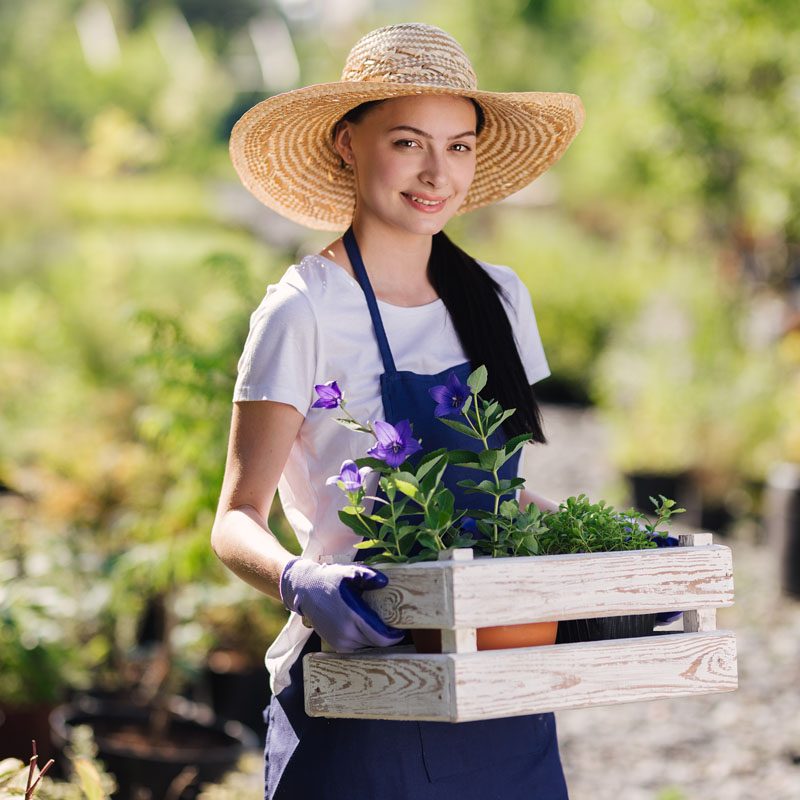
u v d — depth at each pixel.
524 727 2.60
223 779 4.88
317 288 2.52
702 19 10.32
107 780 4.20
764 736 6.03
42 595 4.98
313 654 2.33
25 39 31.33
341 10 26.27
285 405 2.47
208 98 34.16
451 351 2.66
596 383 17.30
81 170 28.05
